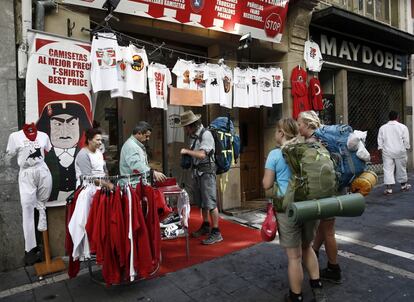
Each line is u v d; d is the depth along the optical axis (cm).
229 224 571
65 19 454
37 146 398
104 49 457
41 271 396
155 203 355
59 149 440
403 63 1082
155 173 409
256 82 655
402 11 1089
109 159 562
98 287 366
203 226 519
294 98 745
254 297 337
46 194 408
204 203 485
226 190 663
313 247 391
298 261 307
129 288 360
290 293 312
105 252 327
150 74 509
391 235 505
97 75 454
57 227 447
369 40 930
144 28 557
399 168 814
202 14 573
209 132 477
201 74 583
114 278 333
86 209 340
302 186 289
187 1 552
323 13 747
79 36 466
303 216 273
